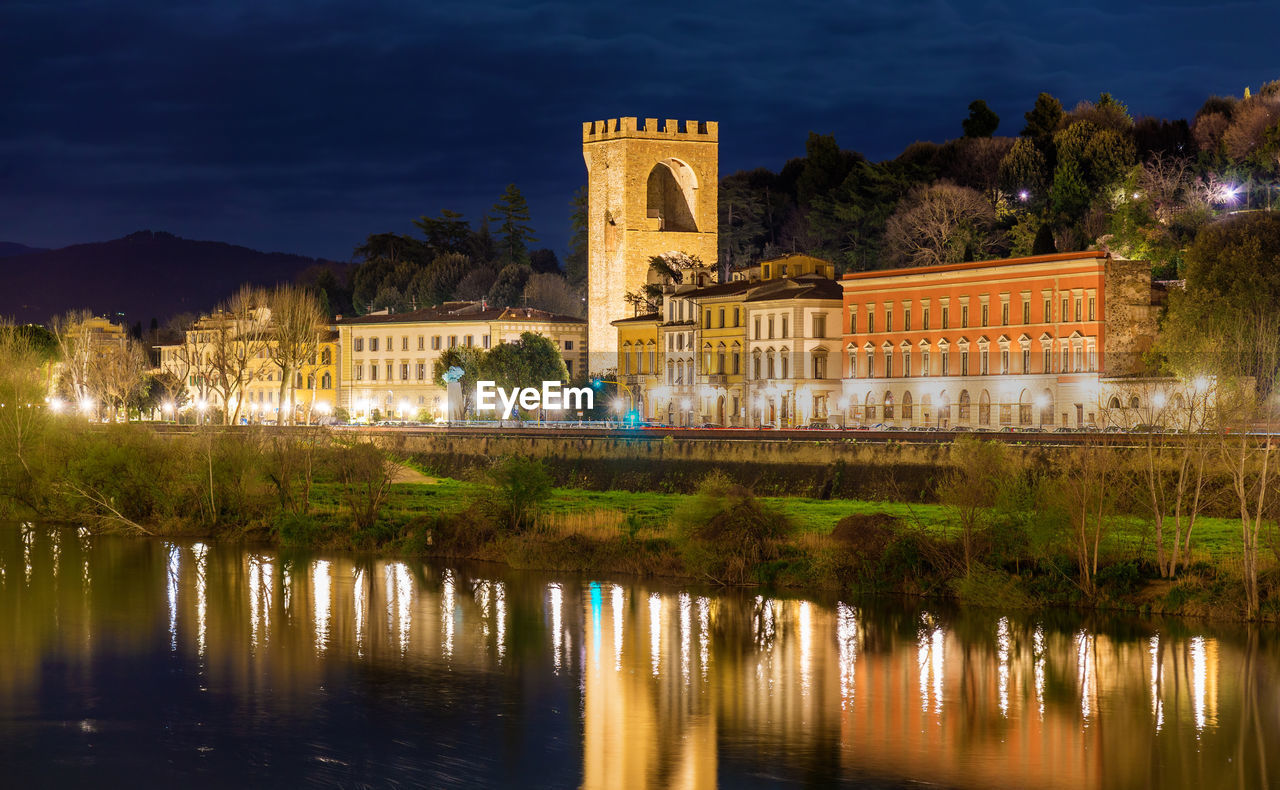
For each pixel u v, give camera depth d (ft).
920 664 230.68
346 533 352.69
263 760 189.88
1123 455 296.51
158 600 287.07
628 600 280.72
